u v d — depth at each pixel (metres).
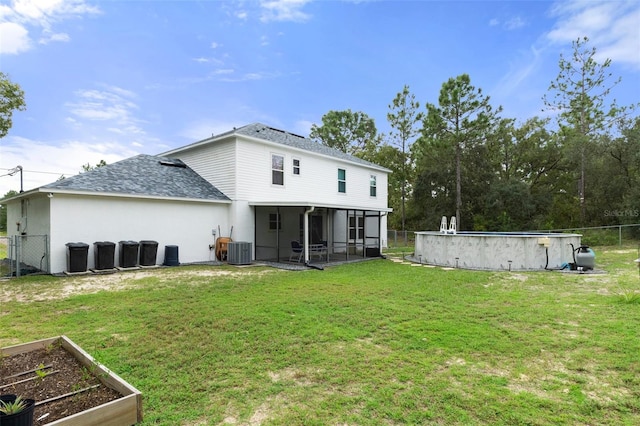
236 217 12.88
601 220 22.03
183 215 12.04
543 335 4.41
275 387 3.12
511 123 26.61
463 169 25.39
